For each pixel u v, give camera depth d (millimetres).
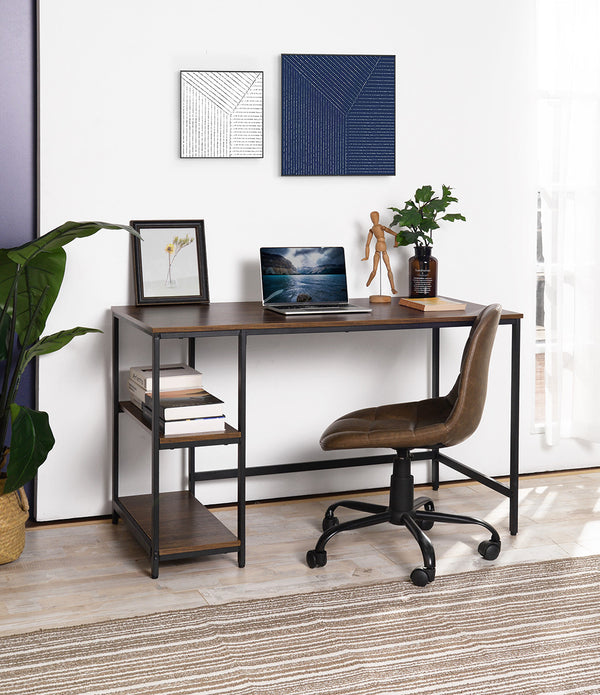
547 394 3979
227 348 3570
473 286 3855
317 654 2416
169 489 3580
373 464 3768
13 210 3312
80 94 3275
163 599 2748
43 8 3193
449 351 3873
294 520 3473
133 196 3383
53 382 3365
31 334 3164
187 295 3424
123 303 3416
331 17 3549
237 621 2604
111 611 2664
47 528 3375
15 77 3254
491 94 3775
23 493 3070
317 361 3691
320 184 3615
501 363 3939
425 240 3541
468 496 3758
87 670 2326
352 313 3221
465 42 3721
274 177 3551
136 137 3361
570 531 3348
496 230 3852
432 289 3523
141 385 3098
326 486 3785
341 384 3740
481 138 3787
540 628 2564
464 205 3801
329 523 3314
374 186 3688
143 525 3104
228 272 3537
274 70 3504
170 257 3406
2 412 3072
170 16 3354
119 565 3016
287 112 3520
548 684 2266
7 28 3227
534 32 3785
